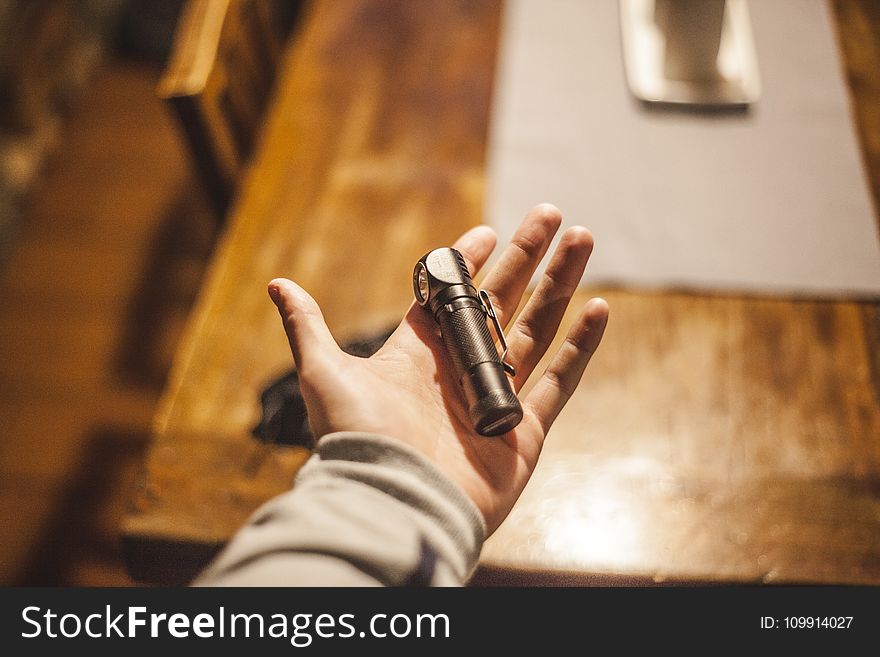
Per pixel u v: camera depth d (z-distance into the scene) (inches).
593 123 48.8
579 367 31.3
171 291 78.0
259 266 44.5
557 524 35.9
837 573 34.2
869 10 53.6
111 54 95.8
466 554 25.7
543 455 37.8
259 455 38.1
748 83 49.7
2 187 84.3
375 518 24.0
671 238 44.1
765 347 40.8
